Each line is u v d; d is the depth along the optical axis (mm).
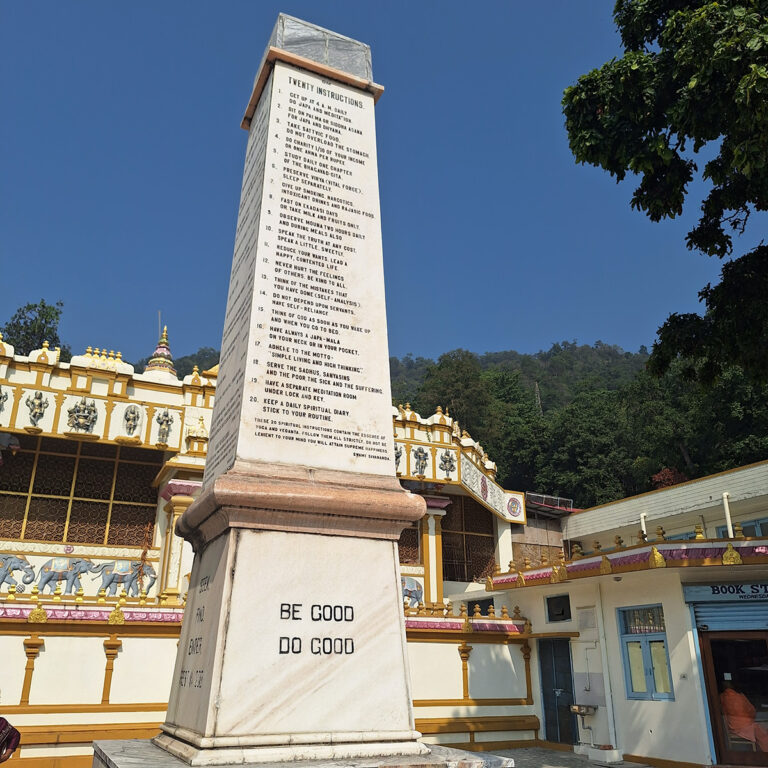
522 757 12086
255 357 5492
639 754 11547
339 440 5543
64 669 9867
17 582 16688
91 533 18219
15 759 9141
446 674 12766
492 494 22125
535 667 13828
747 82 6668
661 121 8641
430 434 21094
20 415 16844
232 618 4508
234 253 7082
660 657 11719
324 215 6367
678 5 9180
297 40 7062
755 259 9211
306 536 4965
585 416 38875
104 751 4855
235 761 4094
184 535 5918
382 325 6207
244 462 5105
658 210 9375
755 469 17172
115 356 18875
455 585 21172
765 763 10305
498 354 152875
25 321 38312
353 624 4852
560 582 13102
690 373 10141
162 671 10383
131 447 19219
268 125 6484
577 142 9047
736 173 9242
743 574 11195
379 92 7289
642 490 35281
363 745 4445
